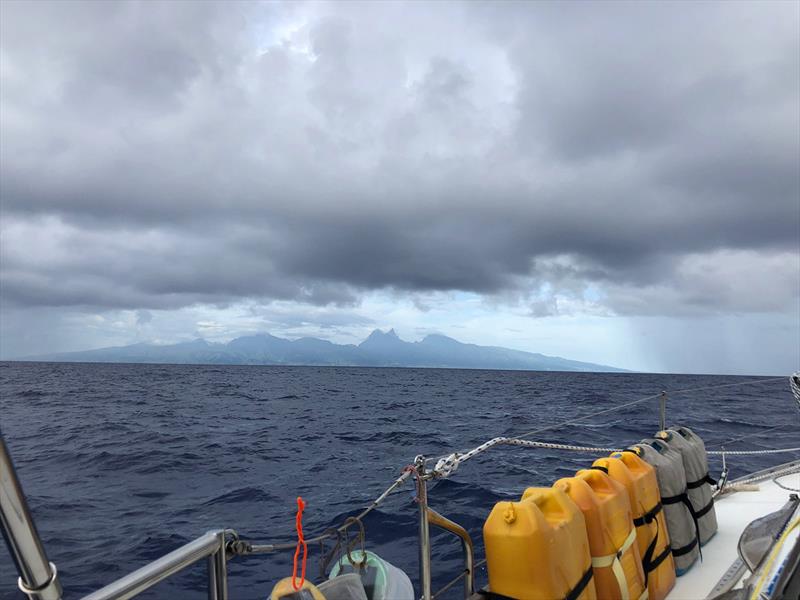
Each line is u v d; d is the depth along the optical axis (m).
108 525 8.88
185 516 9.34
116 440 18.48
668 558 3.62
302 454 15.78
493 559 2.66
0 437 1.23
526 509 2.62
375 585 2.77
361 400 39.06
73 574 6.89
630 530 3.18
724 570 3.90
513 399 38.69
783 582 2.42
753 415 22.39
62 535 8.36
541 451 14.02
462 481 10.66
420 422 23.83
